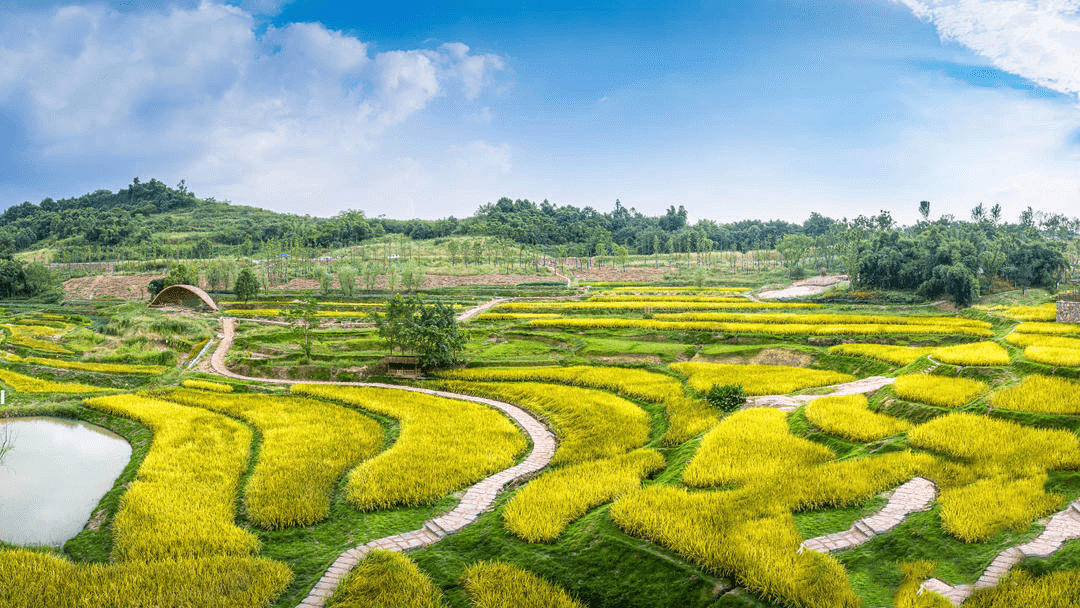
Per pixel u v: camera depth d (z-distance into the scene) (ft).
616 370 180.96
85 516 94.68
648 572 66.74
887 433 99.60
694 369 173.37
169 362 235.40
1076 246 468.34
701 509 78.02
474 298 397.39
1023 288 320.09
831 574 62.08
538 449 117.29
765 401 132.16
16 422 145.89
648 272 509.76
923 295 317.01
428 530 82.69
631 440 116.06
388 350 230.48
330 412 143.13
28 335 282.97
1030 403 96.17
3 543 83.92
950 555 64.34
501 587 66.54
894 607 57.52
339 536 84.02
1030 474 77.66
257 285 385.70
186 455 113.09
